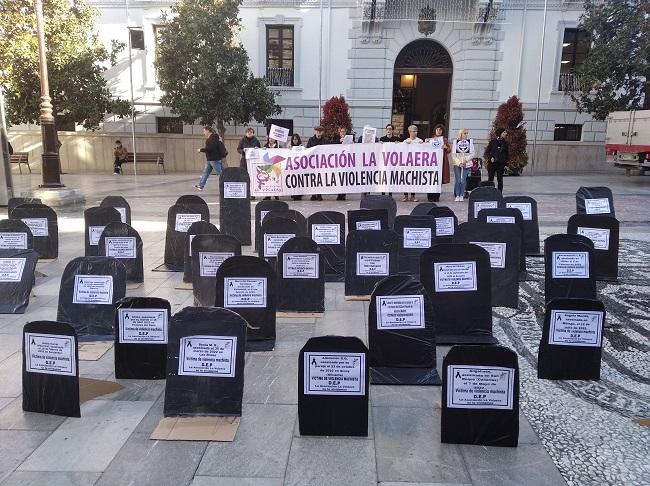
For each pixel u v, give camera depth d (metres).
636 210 12.21
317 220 6.64
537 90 22.70
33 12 15.10
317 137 14.29
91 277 4.81
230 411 3.45
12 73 16.39
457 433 3.17
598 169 23.36
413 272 6.27
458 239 5.65
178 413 3.45
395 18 21.97
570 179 19.98
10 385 3.94
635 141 18.28
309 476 2.88
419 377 4.00
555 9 22.05
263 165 12.77
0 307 5.52
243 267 4.62
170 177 21.16
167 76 19.89
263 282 4.63
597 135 23.12
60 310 4.84
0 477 2.86
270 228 6.15
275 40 23.06
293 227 6.14
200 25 18.86
